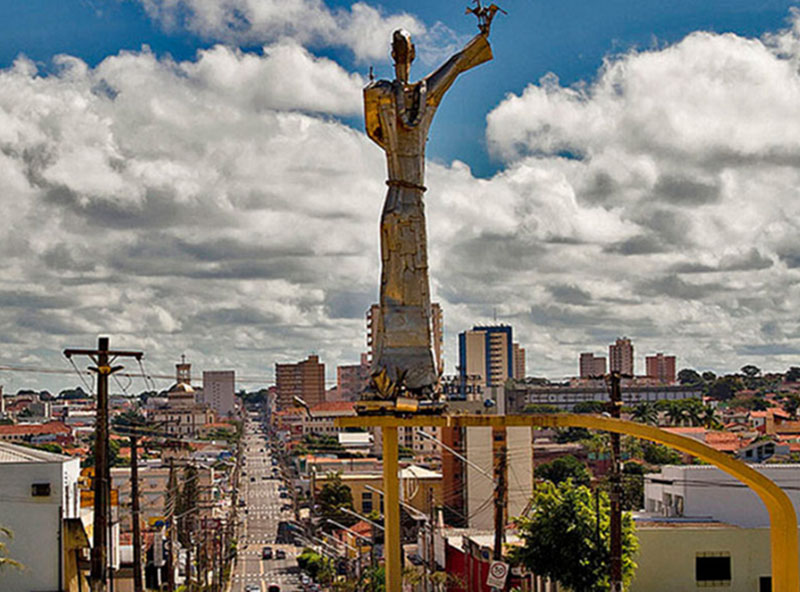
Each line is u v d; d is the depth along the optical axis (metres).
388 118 31.94
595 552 56.34
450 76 33.09
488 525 108.19
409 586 78.00
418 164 32.22
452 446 115.25
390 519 29.58
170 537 87.00
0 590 65.31
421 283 31.48
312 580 120.38
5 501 65.94
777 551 26.20
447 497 114.81
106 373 46.97
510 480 108.12
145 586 93.12
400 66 32.91
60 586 66.00
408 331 31.05
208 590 105.12
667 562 60.97
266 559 142.38
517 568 68.56
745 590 61.12
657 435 26.30
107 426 47.06
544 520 57.31
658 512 74.69
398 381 30.20
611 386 44.66
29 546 66.00
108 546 68.06
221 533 119.25
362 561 106.44
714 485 69.06
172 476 103.56
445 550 85.88
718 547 61.22
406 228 31.67
